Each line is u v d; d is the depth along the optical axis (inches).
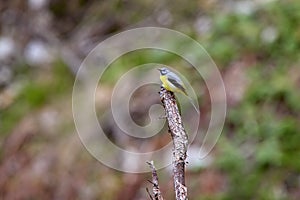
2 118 476.7
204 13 458.6
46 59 496.4
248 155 352.8
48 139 438.9
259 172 344.2
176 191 153.3
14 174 434.6
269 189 336.5
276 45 402.9
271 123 360.8
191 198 346.6
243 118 370.0
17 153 443.8
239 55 407.5
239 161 350.6
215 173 352.5
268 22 418.0
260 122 364.5
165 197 358.6
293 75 381.4
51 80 477.1
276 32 408.2
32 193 418.3
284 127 356.2
